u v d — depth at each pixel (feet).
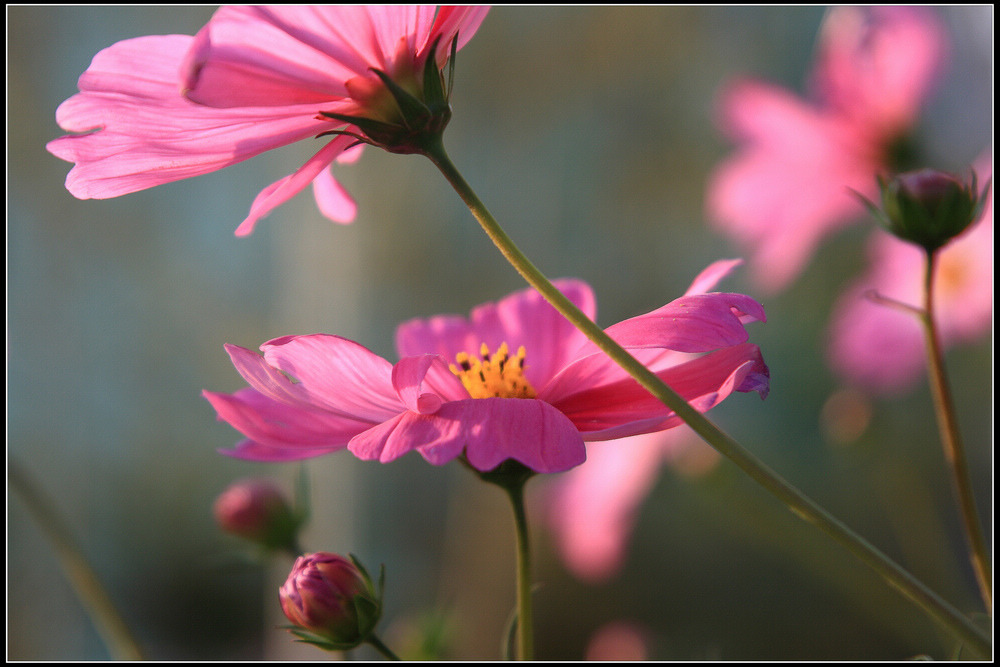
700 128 5.48
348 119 1.50
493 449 1.48
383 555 4.52
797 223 2.04
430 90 1.51
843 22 1.95
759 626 3.30
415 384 1.49
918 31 1.91
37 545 4.16
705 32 5.57
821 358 3.94
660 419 1.49
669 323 1.51
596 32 5.54
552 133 5.61
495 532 3.45
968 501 1.53
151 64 1.51
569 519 2.14
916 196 1.57
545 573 3.70
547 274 5.39
